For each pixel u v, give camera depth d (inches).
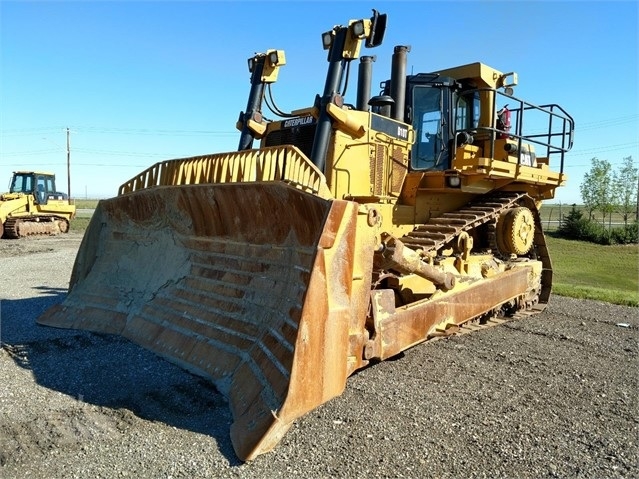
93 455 133.3
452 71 282.5
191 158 221.6
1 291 370.0
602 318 316.2
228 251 206.5
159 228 243.1
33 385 178.2
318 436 146.2
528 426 158.2
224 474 126.0
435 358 223.5
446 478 127.8
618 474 131.9
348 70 227.9
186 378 182.9
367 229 166.1
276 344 159.9
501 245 285.6
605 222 1606.8
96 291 256.8
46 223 1001.5
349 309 157.3
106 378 184.2
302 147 240.1
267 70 272.1
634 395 186.9
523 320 305.7
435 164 264.8
